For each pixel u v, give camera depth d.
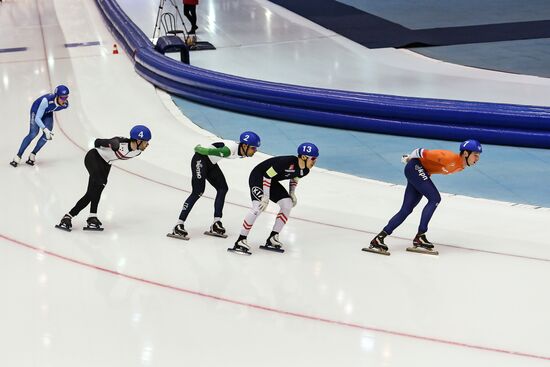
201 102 16.91
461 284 8.45
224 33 22.58
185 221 10.38
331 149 13.63
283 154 13.32
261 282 8.51
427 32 22.20
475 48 20.12
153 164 12.72
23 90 17.75
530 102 15.15
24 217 10.43
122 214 10.60
